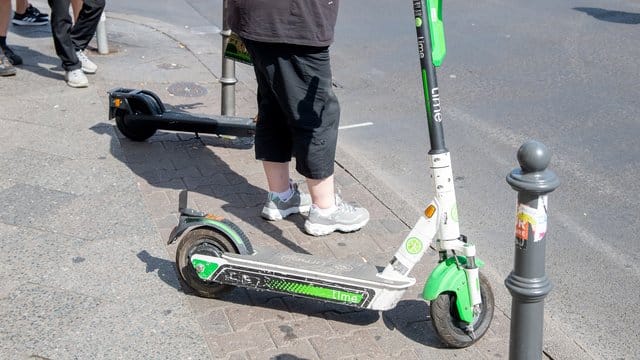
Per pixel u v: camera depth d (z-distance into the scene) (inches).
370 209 229.6
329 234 211.5
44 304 174.6
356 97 343.3
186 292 181.5
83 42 331.6
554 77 368.8
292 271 167.8
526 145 113.9
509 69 378.6
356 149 288.5
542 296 116.9
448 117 319.0
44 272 187.2
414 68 382.6
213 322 171.2
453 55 398.6
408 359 161.9
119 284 183.6
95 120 287.0
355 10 490.3
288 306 178.2
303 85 189.2
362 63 387.9
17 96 309.0
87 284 183.0
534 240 115.4
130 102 263.3
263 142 210.1
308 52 185.3
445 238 160.6
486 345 167.8
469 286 159.6
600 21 468.8
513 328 120.2
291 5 180.4
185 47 400.5
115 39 404.2
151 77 346.6
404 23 462.9
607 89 353.4
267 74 190.7
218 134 261.7
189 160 256.2
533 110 327.9
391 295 164.1
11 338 162.6
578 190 257.4
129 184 235.9
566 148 290.5
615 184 262.4
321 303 179.9
